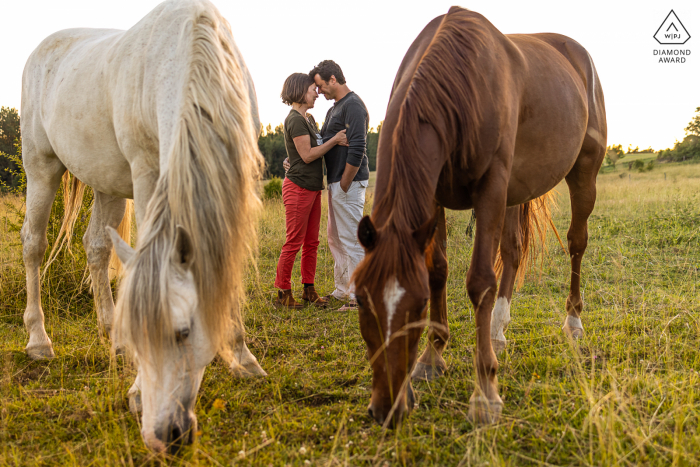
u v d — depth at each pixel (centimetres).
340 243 413
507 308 285
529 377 233
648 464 154
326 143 376
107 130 250
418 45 240
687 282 378
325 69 383
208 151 176
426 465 165
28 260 300
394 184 165
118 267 329
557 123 257
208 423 199
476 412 191
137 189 224
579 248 314
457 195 225
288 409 212
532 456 167
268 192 1159
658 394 204
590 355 251
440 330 238
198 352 164
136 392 201
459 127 190
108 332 313
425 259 164
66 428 202
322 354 280
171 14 221
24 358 284
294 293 432
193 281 162
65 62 293
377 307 145
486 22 228
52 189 315
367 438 183
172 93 202
